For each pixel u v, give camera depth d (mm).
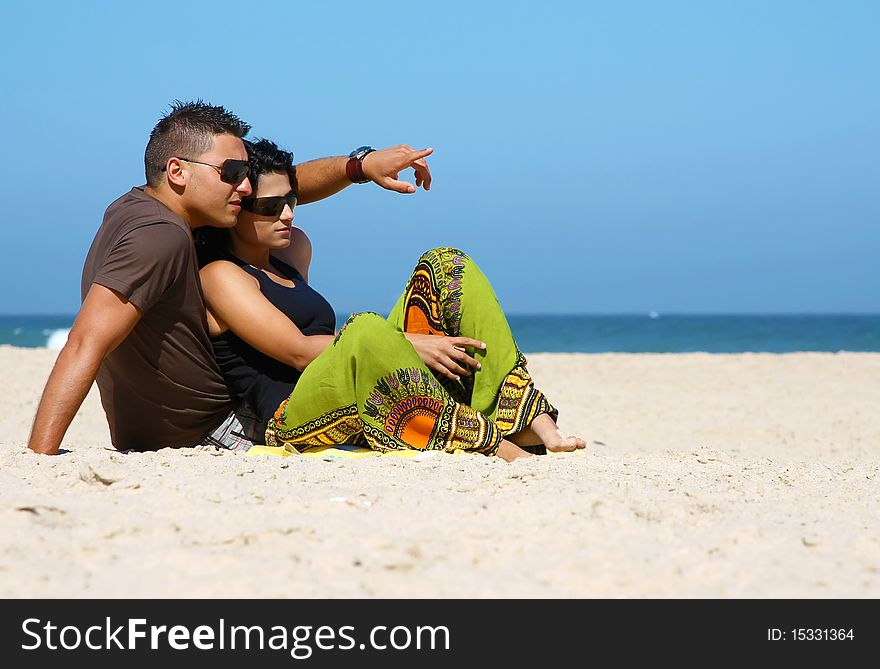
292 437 8148
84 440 15109
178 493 6012
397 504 5891
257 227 8516
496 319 8297
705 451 9516
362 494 6070
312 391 7934
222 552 4871
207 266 8414
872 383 28781
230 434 8812
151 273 7609
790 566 4781
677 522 5660
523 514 5613
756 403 23844
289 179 8664
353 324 7867
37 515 5406
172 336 8055
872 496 6887
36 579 4414
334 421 7973
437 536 5145
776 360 36781
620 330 129750
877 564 4852
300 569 4629
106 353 7551
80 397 7469
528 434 8297
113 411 8711
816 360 36656
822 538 5230
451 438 7934
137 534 5152
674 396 25375
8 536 5012
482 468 7105
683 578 4590
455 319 8352
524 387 8273
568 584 4500
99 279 7547
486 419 8031
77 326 7492
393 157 9234
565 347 86625
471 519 5523
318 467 7055
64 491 6148
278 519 5457
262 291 8453
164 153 8055
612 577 4562
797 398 24984
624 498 6145
